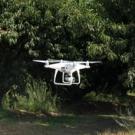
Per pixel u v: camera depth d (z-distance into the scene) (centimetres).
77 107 2156
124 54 1684
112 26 1725
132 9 1647
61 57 1894
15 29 1841
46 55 1902
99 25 1755
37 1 1853
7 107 1959
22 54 1969
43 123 1773
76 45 1900
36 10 1850
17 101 1992
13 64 1984
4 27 1842
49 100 2039
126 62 1698
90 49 1722
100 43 1762
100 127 1720
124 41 1700
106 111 2145
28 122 1762
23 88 2006
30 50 1878
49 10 1845
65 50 1897
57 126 1730
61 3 1848
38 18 1847
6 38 1816
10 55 1972
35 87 2011
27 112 1947
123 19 1747
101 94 2283
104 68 1981
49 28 1869
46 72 2005
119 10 1714
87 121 1859
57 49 1883
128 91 2333
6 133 1549
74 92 2130
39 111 1988
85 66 747
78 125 1766
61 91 2092
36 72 2006
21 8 1848
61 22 1855
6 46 1945
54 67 740
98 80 2081
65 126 1739
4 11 1853
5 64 1983
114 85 2108
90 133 1592
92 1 1830
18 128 1634
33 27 1848
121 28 1706
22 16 1845
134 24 1691
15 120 1781
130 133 1422
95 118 1934
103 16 1762
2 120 1758
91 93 2311
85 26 1778
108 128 1666
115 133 1495
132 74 1673
